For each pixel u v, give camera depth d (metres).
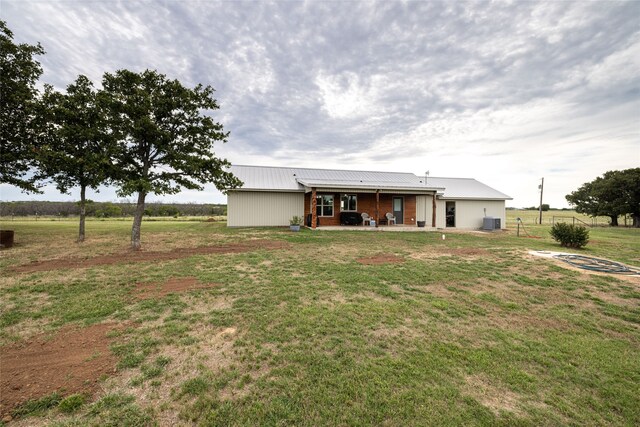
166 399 2.27
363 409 2.19
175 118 9.90
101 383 2.44
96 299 4.60
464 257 8.63
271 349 3.10
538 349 3.27
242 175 19.50
